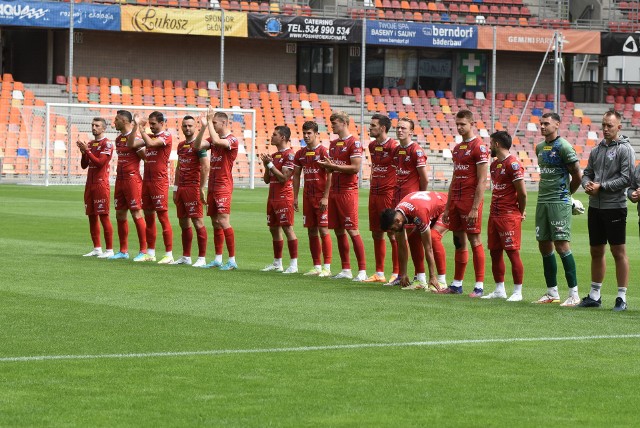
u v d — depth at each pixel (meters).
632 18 62.44
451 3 59.56
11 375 8.98
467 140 14.80
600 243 13.57
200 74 55.97
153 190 18.45
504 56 61.06
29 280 15.52
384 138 16.34
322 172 16.94
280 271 17.55
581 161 56.81
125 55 54.34
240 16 51.75
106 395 8.32
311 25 52.91
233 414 7.78
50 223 26.52
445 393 8.52
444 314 12.74
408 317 12.44
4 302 13.20
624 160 13.27
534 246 22.67
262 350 10.20
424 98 57.62
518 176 14.04
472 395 8.46
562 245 13.87
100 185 19.05
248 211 32.34
